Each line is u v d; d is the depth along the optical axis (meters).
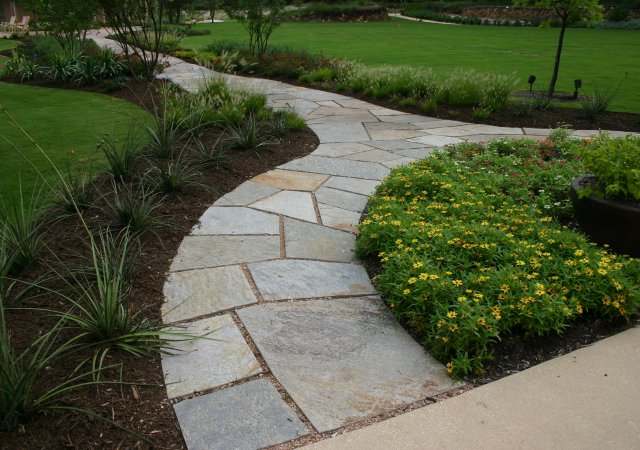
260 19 14.45
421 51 18.44
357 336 3.08
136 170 5.49
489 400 2.59
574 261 3.44
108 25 12.12
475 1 41.31
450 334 2.88
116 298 2.96
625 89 11.50
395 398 2.61
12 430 2.30
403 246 3.66
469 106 9.50
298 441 2.33
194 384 2.65
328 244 4.21
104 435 2.31
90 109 9.16
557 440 2.36
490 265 3.61
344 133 7.70
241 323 3.15
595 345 3.07
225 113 7.46
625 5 32.97
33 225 4.16
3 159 6.19
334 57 15.18
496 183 5.15
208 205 4.89
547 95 10.52
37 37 19.19
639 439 2.37
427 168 5.45
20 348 2.80
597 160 4.06
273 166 6.06
